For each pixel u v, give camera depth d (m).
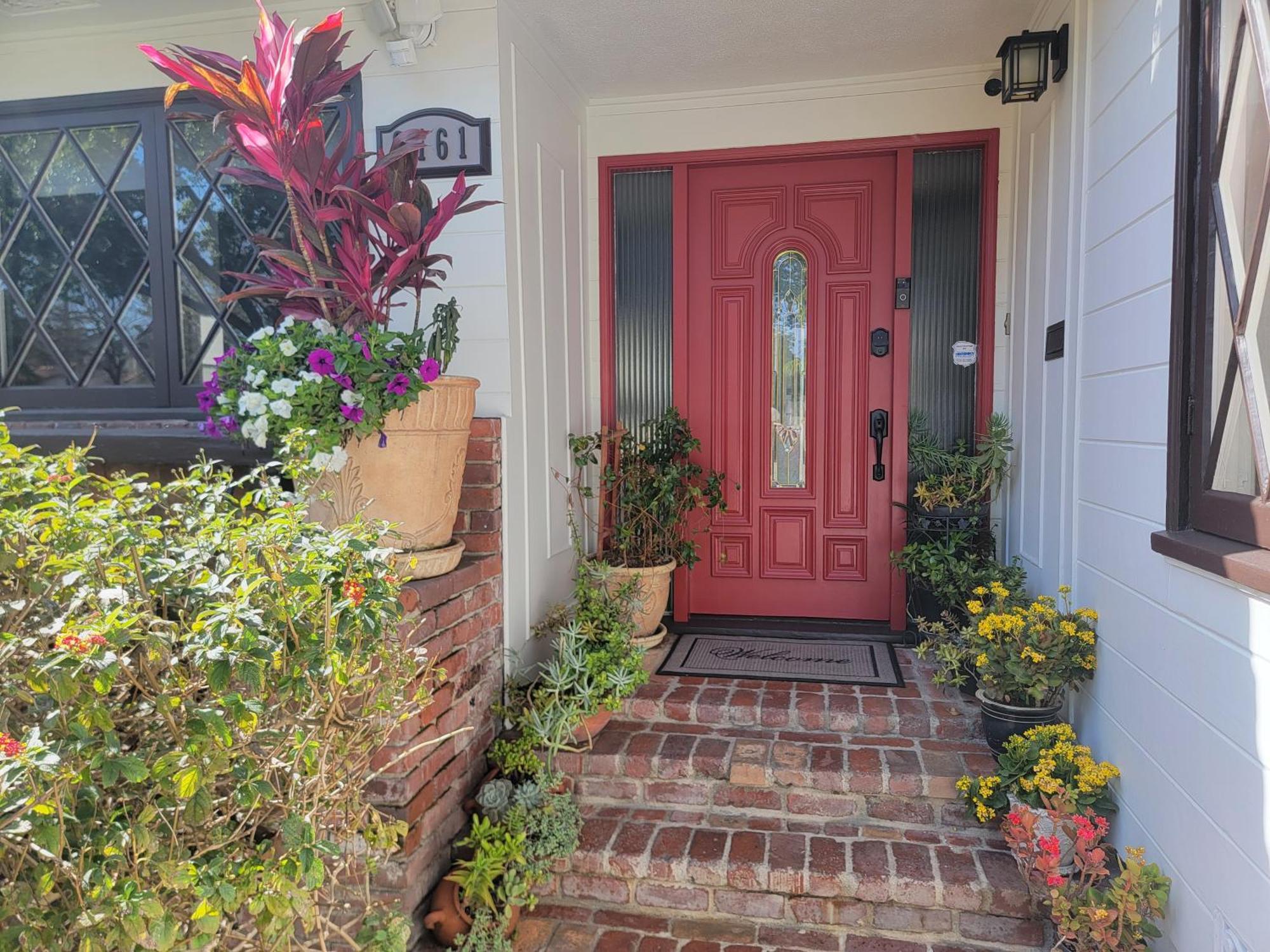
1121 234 2.32
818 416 3.93
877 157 3.79
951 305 3.73
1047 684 2.46
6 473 1.50
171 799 1.36
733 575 4.07
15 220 3.25
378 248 2.53
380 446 2.31
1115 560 2.34
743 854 2.47
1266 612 1.52
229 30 3.08
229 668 1.31
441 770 2.46
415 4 2.73
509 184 2.97
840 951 2.28
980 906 2.28
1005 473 3.53
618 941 2.36
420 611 2.31
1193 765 1.83
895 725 2.94
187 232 3.15
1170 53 2.00
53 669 1.19
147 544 1.56
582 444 3.70
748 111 3.80
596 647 3.00
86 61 3.17
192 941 1.33
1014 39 2.85
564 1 2.98
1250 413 1.63
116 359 3.22
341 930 1.75
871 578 3.93
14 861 1.26
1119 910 1.89
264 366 2.22
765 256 3.93
